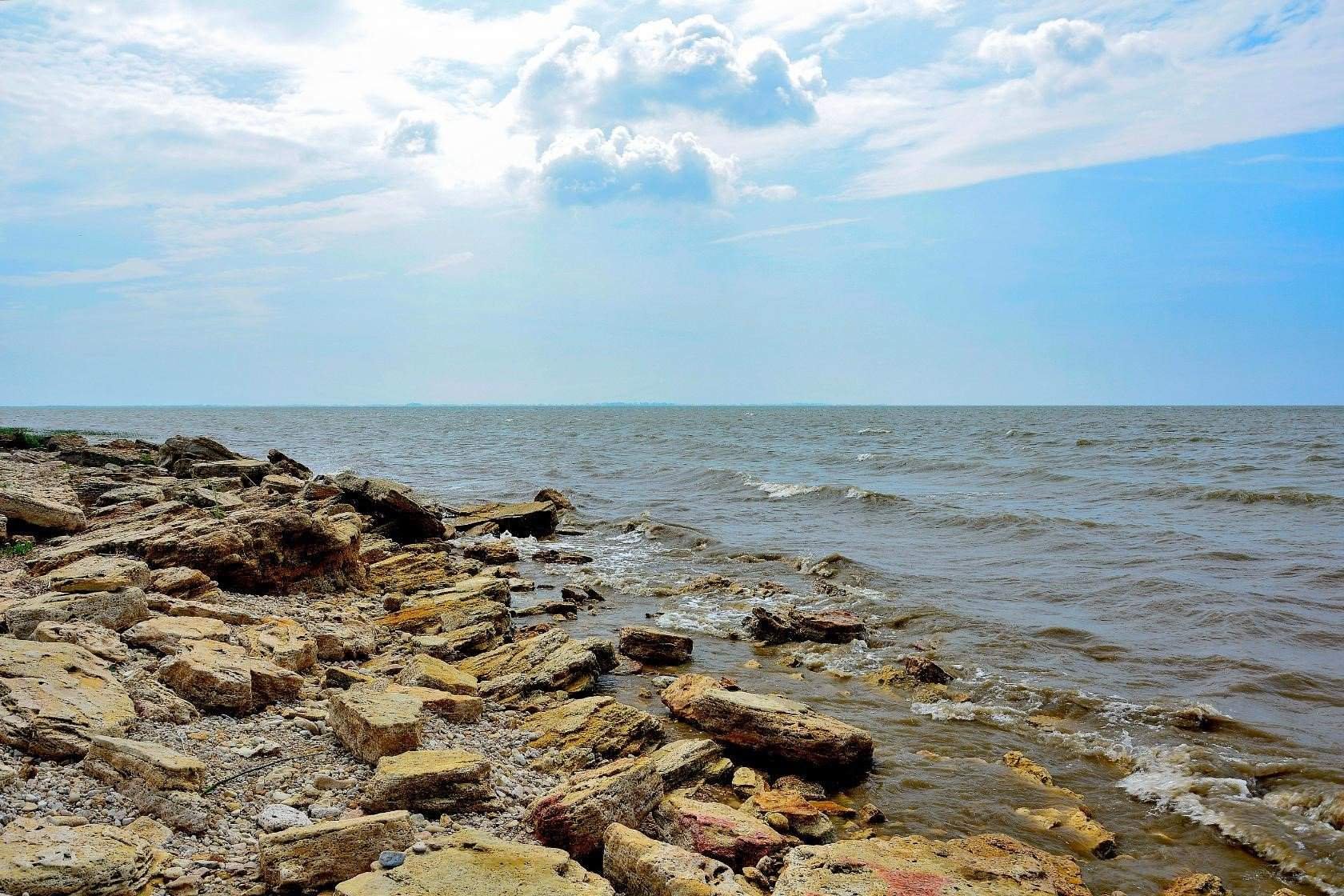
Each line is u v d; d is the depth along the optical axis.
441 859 7.56
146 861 6.97
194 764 8.48
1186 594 22.36
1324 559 26.58
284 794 9.04
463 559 27.97
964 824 11.26
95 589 13.60
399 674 14.21
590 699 13.69
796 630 20.14
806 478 56.16
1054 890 8.42
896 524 36.41
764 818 10.75
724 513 40.75
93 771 8.40
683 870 8.20
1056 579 25.03
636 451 84.50
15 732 8.62
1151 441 85.50
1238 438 88.06
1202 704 15.24
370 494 29.61
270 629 14.77
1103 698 15.63
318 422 180.25
